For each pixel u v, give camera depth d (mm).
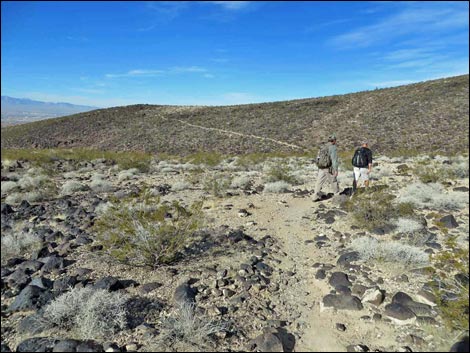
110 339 3373
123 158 21156
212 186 11133
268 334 3406
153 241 5074
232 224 7445
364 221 6902
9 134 76000
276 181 13141
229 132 56281
